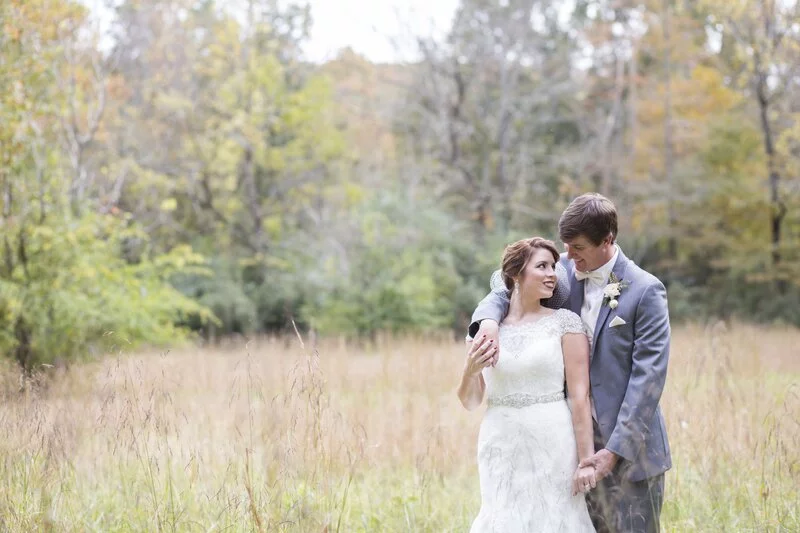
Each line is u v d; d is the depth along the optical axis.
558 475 3.37
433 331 19.09
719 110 25.02
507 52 26.80
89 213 11.82
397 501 4.34
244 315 20.47
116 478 4.48
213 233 23.91
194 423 4.93
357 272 20.52
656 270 25.48
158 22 25.03
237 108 23.36
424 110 26.50
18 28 9.43
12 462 3.90
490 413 3.54
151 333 12.61
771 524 3.77
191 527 3.72
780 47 20.64
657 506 3.32
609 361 3.35
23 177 9.95
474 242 23.64
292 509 3.52
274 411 3.84
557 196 28.67
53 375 5.01
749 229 24.45
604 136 27.52
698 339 7.57
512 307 3.63
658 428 3.36
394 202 22.38
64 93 11.51
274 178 24.36
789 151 21.73
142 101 24.47
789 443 4.23
